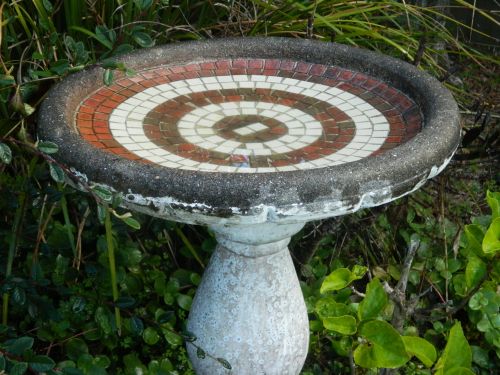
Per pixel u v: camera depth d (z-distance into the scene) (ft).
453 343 3.03
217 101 2.97
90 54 4.04
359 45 4.71
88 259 3.99
